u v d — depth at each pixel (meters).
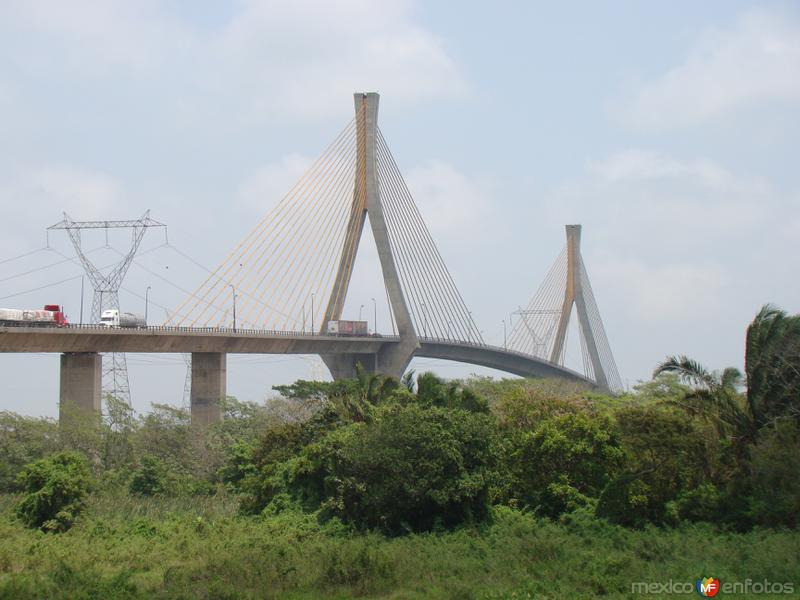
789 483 50.16
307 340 125.44
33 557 50.31
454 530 54.47
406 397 65.88
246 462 79.12
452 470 55.16
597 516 54.22
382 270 144.12
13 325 86.19
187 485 80.94
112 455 87.44
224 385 111.75
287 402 101.38
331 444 59.69
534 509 57.59
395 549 47.41
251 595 39.50
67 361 94.00
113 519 64.50
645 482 54.28
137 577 45.41
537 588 39.19
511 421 65.25
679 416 57.31
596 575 40.19
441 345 155.12
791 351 53.94
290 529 56.66
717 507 53.88
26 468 64.75
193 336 105.19
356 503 56.44
